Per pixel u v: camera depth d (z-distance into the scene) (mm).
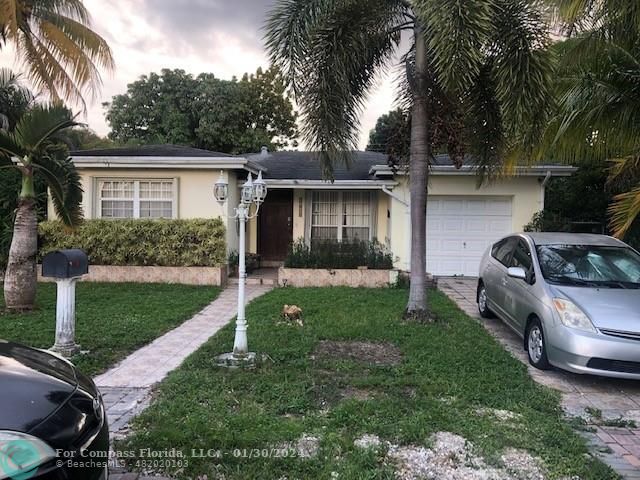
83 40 12430
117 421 4395
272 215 15922
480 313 9211
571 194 15055
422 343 6887
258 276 13734
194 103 26984
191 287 11930
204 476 3535
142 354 6488
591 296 5848
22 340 6887
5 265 12703
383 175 14102
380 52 8562
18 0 11180
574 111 7977
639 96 7832
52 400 2781
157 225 12602
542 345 6039
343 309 9227
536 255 6945
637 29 7559
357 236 14891
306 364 5891
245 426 4195
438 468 3656
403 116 8781
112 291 11141
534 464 3736
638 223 12523
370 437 4105
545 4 6773
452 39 6070
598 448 4094
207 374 5535
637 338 5266
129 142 26578
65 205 9062
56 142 9242
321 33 7512
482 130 8477
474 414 4590
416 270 8352
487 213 14352
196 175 13188
